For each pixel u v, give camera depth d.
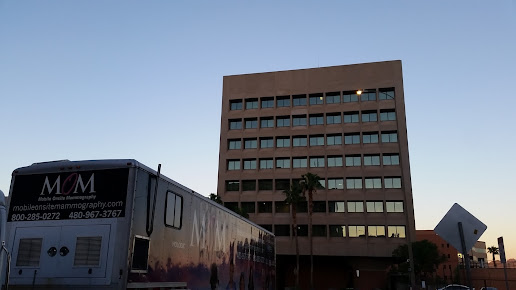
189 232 10.93
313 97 71.06
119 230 8.19
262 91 72.88
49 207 8.71
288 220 65.38
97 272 7.96
